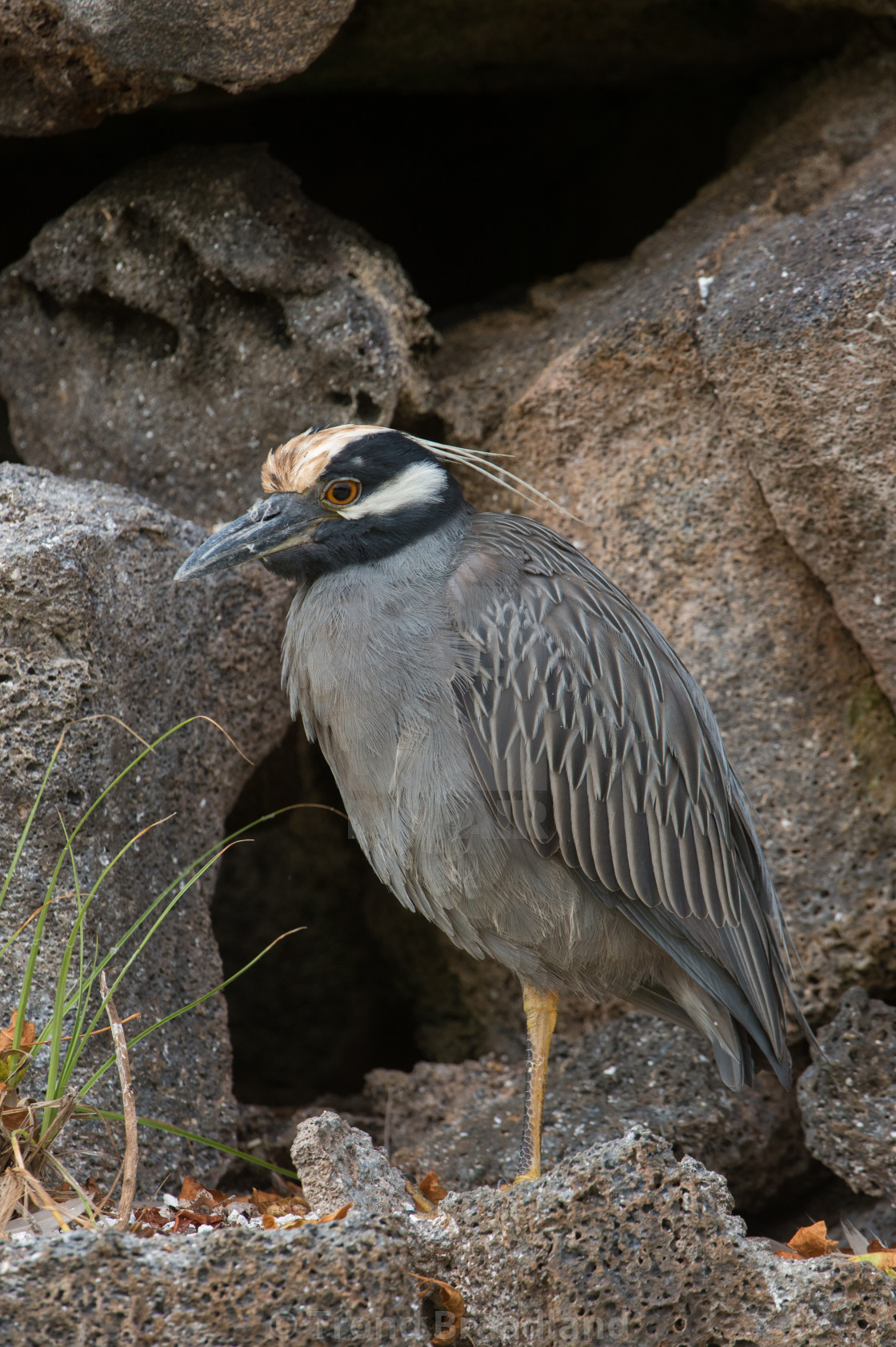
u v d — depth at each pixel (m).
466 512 7.57
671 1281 5.27
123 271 9.20
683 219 10.00
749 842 7.77
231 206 9.02
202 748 8.27
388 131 11.71
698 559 8.88
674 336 8.63
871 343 7.59
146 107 9.20
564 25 9.70
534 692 6.86
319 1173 6.05
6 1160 5.91
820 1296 5.36
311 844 12.80
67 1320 4.64
